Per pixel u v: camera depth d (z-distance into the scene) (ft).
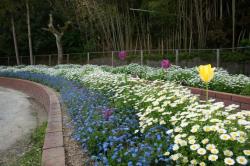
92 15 58.18
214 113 7.64
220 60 34.50
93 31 63.26
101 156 7.64
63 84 25.44
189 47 44.60
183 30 46.75
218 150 5.93
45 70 43.45
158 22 49.78
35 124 19.24
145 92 13.33
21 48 75.20
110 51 57.52
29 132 16.89
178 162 6.21
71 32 69.82
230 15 41.88
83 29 66.64
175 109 9.38
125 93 14.25
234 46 40.50
